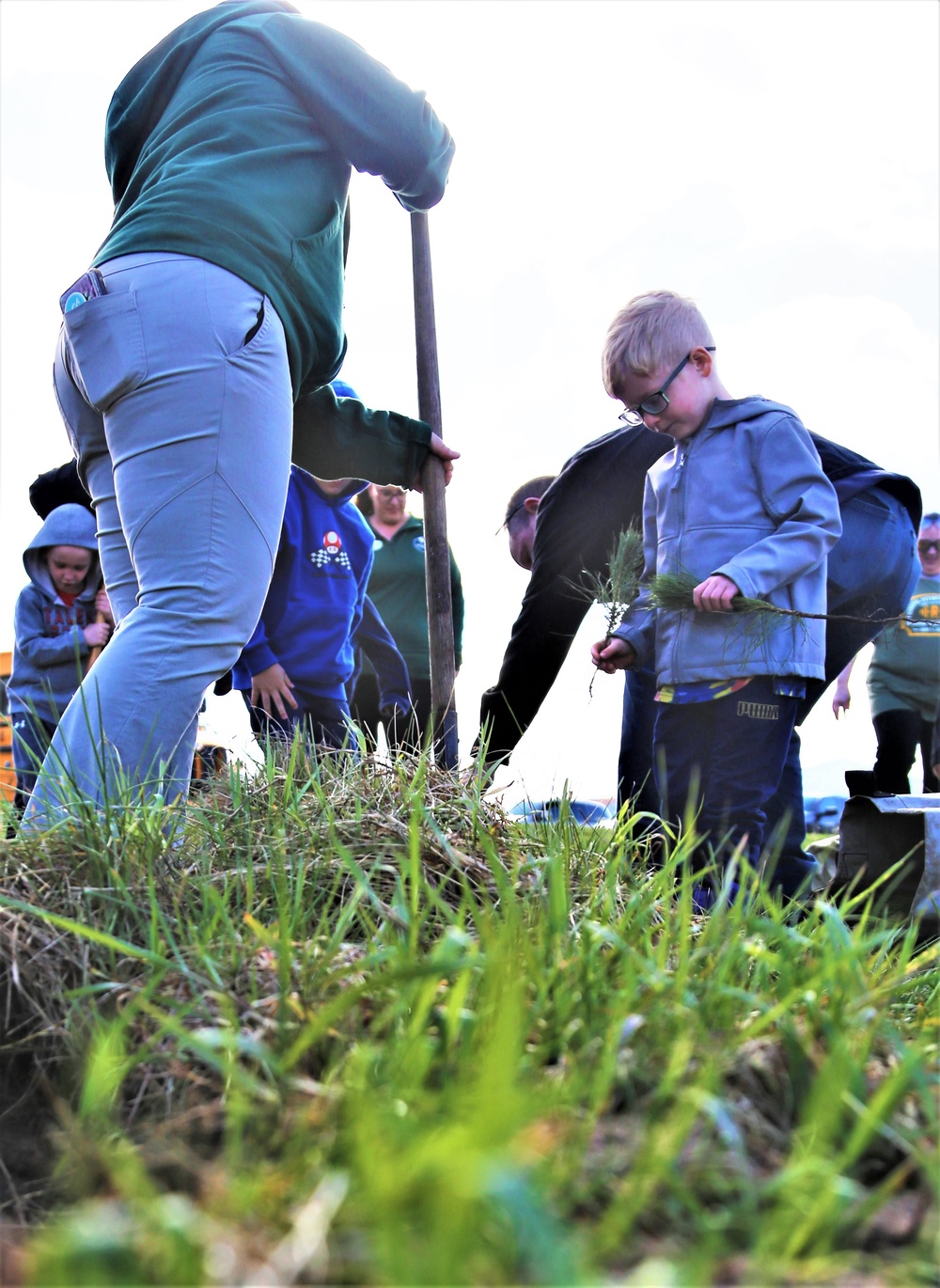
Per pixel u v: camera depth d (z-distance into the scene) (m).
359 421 3.10
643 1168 0.89
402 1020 1.23
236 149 2.59
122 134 2.82
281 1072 1.13
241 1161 1.04
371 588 4.92
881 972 1.62
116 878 1.62
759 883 1.61
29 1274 0.76
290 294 2.57
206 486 2.34
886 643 5.25
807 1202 0.92
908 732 5.30
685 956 1.37
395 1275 0.68
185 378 2.35
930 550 5.36
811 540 2.81
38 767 2.39
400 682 4.38
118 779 1.99
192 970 1.45
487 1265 0.74
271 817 2.01
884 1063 1.27
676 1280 0.74
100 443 2.61
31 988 1.49
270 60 2.69
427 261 3.21
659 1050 1.19
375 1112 0.96
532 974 1.31
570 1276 0.64
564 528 3.50
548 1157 0.93
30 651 3.74
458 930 1.20
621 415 3.19
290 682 3.84
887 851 2.71
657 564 3.08
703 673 2.82
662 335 3.00
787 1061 1.21
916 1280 0.87
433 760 2.38
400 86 2.73
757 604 2.69
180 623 2.29
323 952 1.46
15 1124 1.39
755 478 2.95
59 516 3.87
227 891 1.58
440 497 3.15
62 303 2.44
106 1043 1.17
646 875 2.01
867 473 3.35
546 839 2.08
